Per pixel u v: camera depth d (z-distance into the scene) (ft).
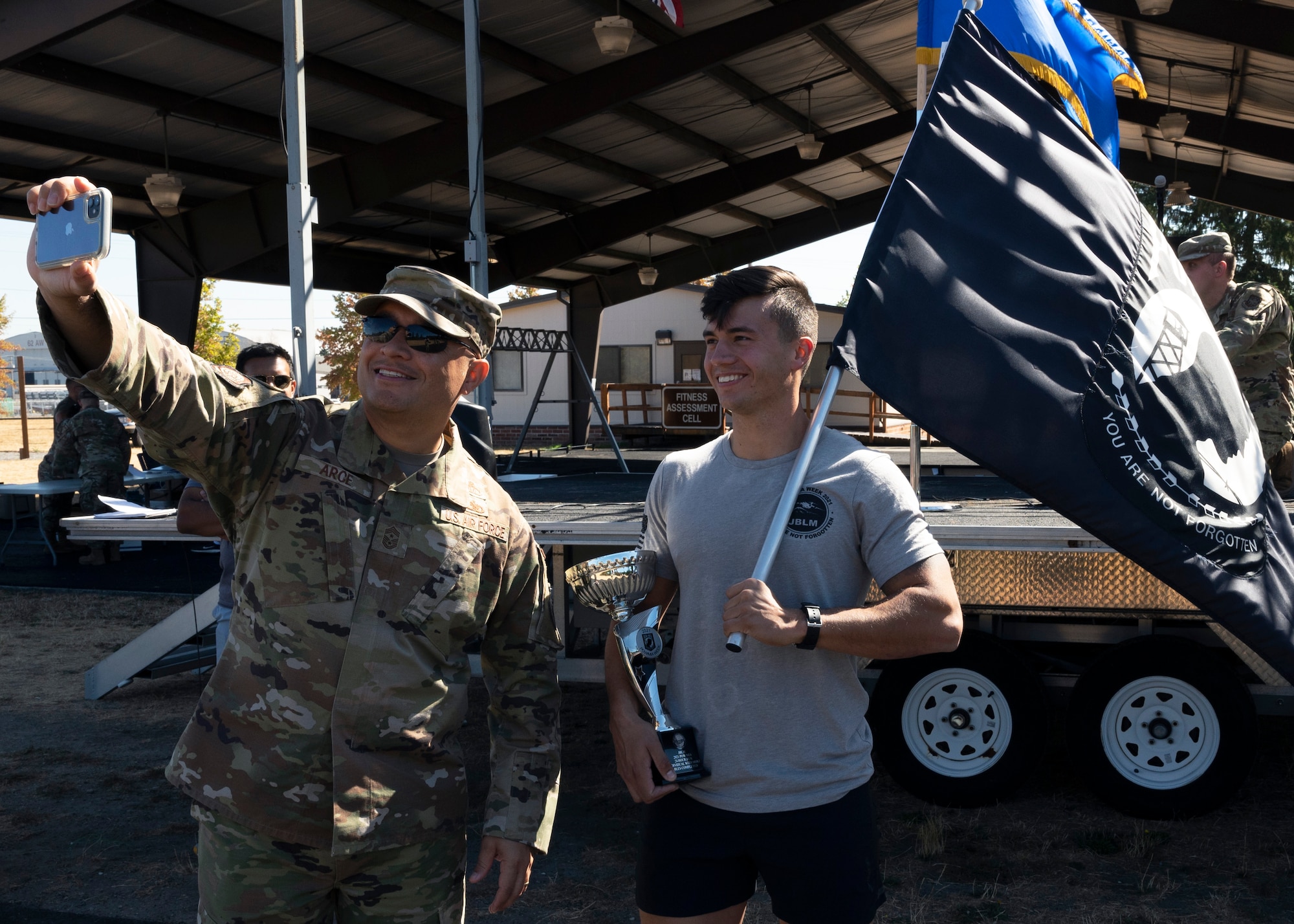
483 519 6.56
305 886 6.03
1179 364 8.75
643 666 7.09
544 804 6.83
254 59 32.83
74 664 22.98
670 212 57.82
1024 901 11.34
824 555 6.69
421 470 6.40
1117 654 13.41
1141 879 11.74
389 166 42.75
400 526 6.23
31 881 12.40
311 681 5.96
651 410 75.77
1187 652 13.14
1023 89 9.15
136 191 43.83
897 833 13.17
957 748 13.85
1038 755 13.55
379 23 32.27
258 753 5.95
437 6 32.68
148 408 5.54
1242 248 103.71
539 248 60.80
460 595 6.38
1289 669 8.44
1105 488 8.15
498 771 6.93
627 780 6.91
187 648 21.54
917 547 6.61
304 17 31.01
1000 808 13.93
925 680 13.88
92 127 36.96
